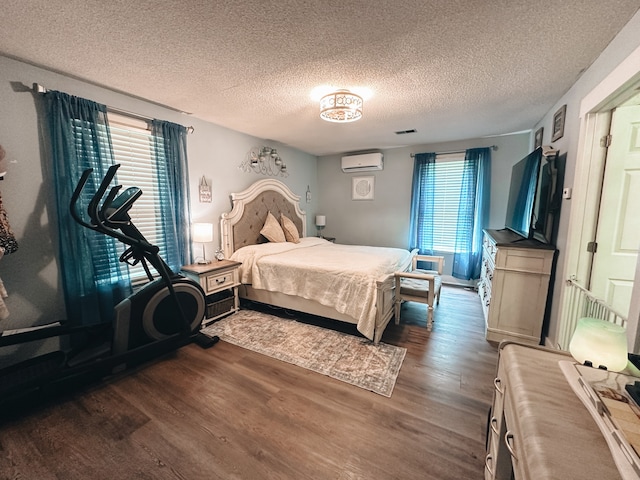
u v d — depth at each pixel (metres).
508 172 4.03
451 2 1.35
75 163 2.20
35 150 2.07
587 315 2.03
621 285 2.04
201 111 3.00
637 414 0.68
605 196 2.00
